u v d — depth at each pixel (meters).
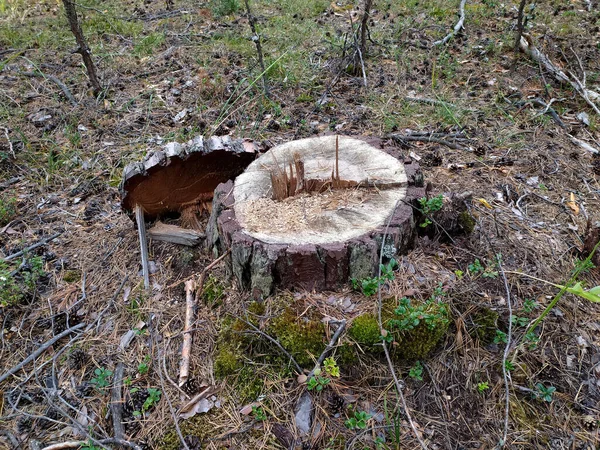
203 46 6.11
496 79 5.12
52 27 6.88
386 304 2.38
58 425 2.30
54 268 3.14
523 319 2.40
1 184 3.99
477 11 6.57
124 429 2.22
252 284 2.51
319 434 2.12
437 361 2.32
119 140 4.51
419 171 2.86
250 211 2.63
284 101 5.00
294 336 2.29
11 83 5.45
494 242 2.98
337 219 2.54
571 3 6.82
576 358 2.41
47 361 2.55
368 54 5.72
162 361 2.46
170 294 2.82
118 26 6.79
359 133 4.39
